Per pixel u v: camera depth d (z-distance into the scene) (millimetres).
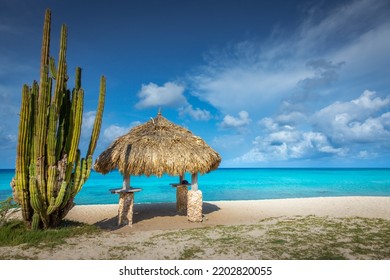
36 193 9609
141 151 11820
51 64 10828
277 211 15609
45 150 10180
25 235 9266
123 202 12531
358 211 15016
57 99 10367
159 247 8250
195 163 12297
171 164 11805
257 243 8422
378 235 9164
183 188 15719
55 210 10703
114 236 9688
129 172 11875
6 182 46062
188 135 13930
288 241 8594
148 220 13531
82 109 10789
